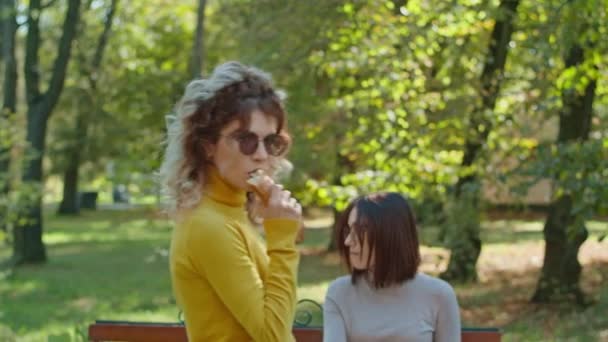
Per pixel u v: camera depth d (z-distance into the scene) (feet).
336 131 41.04
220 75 9.45
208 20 71.77
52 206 145.69
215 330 9.14
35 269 59.77
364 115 35.01
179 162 9.45
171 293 47.44
